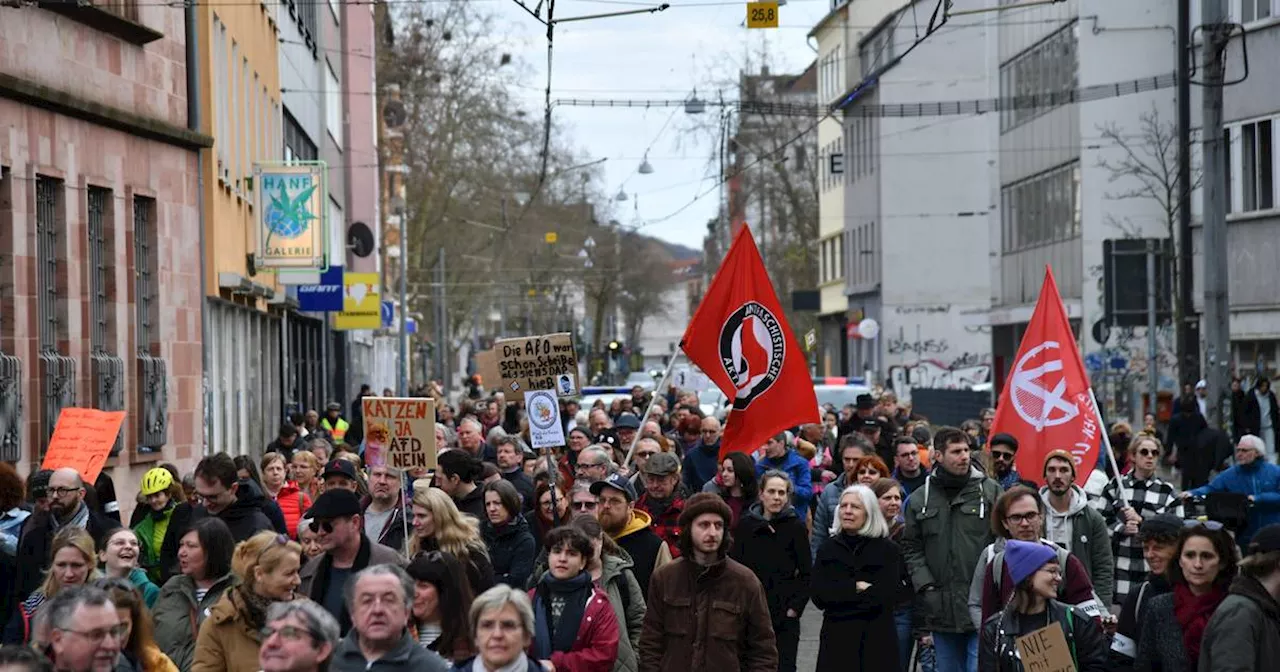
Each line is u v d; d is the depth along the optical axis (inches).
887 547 649.0
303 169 1603.1
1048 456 674.8
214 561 523.8
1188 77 2087.8
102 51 1173.1
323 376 2524.6
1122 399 2491.4
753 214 5826.8
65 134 1097.4
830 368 4532.5
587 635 536.7
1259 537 472.1
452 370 5388.8
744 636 563.5
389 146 3762.3
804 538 686.5
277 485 855.1
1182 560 493.7
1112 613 674.2
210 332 1409.9
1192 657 494.6
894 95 3782.0
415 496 565.6
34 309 1027.3
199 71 1391.5
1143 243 1801.2
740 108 2824.8
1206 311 1354.6
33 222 1035.3
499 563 648.4
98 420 723.4
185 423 1328.7
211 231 1421.0
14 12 1035.3
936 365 3772.1
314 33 2534.5
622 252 6063.0
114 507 762.8
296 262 1601.9
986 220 3821.4
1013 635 516.7
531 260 4982.8
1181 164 2091.5
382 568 416.8
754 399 843.4
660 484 727.7
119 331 1180.5
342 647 418.9
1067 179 2743.6
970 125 3804.1
